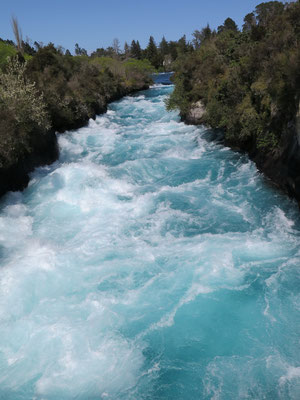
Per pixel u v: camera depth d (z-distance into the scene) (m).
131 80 57.94
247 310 7.98
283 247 10.20
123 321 7.80
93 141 23.52
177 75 29.98
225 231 11.25
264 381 6.32
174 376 6.57
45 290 8.79
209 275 9.09
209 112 22.23
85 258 10.09
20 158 15.94
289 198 12.88
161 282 8.95
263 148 15.57
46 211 13.29
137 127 27.89
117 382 6.47
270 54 17.44
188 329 7.58
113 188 14.95
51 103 23.44
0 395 6.21
